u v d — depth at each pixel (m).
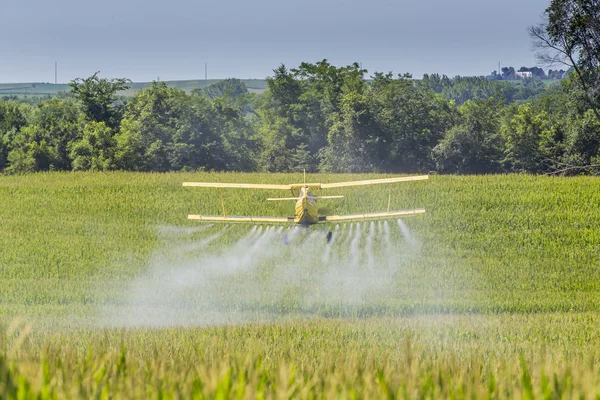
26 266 103.31
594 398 13.63
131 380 14.98
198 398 13.44
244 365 16.88
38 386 12.94
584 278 98.62
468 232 124.62
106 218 137.50
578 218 130.38
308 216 63.72
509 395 15.20
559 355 30.77
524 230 125.19
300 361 27.03
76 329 58.00
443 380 15.87
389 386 14.65
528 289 93.56
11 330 17.11
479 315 73.25
